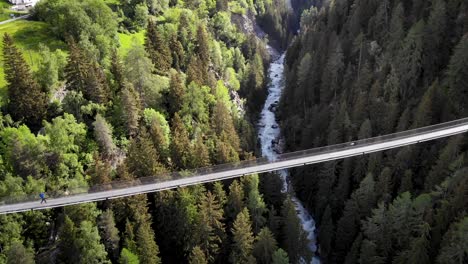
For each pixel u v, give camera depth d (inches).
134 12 5285.4
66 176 2910.9
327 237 3385.8
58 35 4220.0
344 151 3174.2
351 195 3363.7
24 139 2847.0
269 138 5246.1
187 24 5300.2
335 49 4845.0
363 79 4296.3
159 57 4291.3
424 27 3983.8
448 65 3663.9
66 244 2615.7
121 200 2925.7
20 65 3129.9
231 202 3238.2
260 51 7229.3
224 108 4025.6
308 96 5132.9
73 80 3454.7
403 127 3572.8
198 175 3029.0
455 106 3506.4
